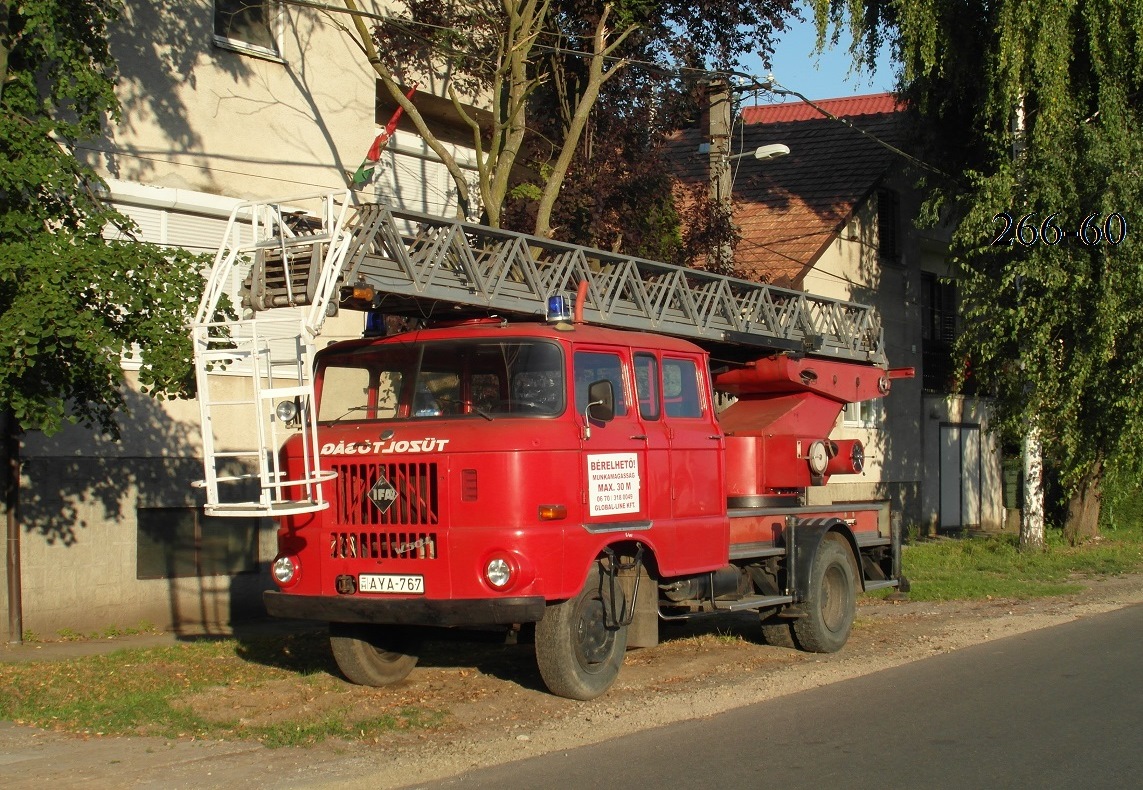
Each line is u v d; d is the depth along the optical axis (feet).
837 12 67.21
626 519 28.48
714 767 22.30
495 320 29.94
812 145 79.66
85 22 36.58
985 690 29.58
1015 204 61.77
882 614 45.32
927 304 84.48
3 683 30.58
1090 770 21.86
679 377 31.76
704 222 56.24
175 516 44.11
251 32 48.06
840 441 40.37
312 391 25.98
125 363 42.16
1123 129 60.90
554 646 26.91
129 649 37.06
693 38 55.72
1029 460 66.80
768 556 34.83
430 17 50.90
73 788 20.85
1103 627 40.63
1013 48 60.75
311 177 49.55
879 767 22.20
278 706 27.78
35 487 40.06
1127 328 59.93
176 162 44.57
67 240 31.48
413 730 25.29
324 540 27.53
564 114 55.21
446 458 26.21
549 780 21.49
